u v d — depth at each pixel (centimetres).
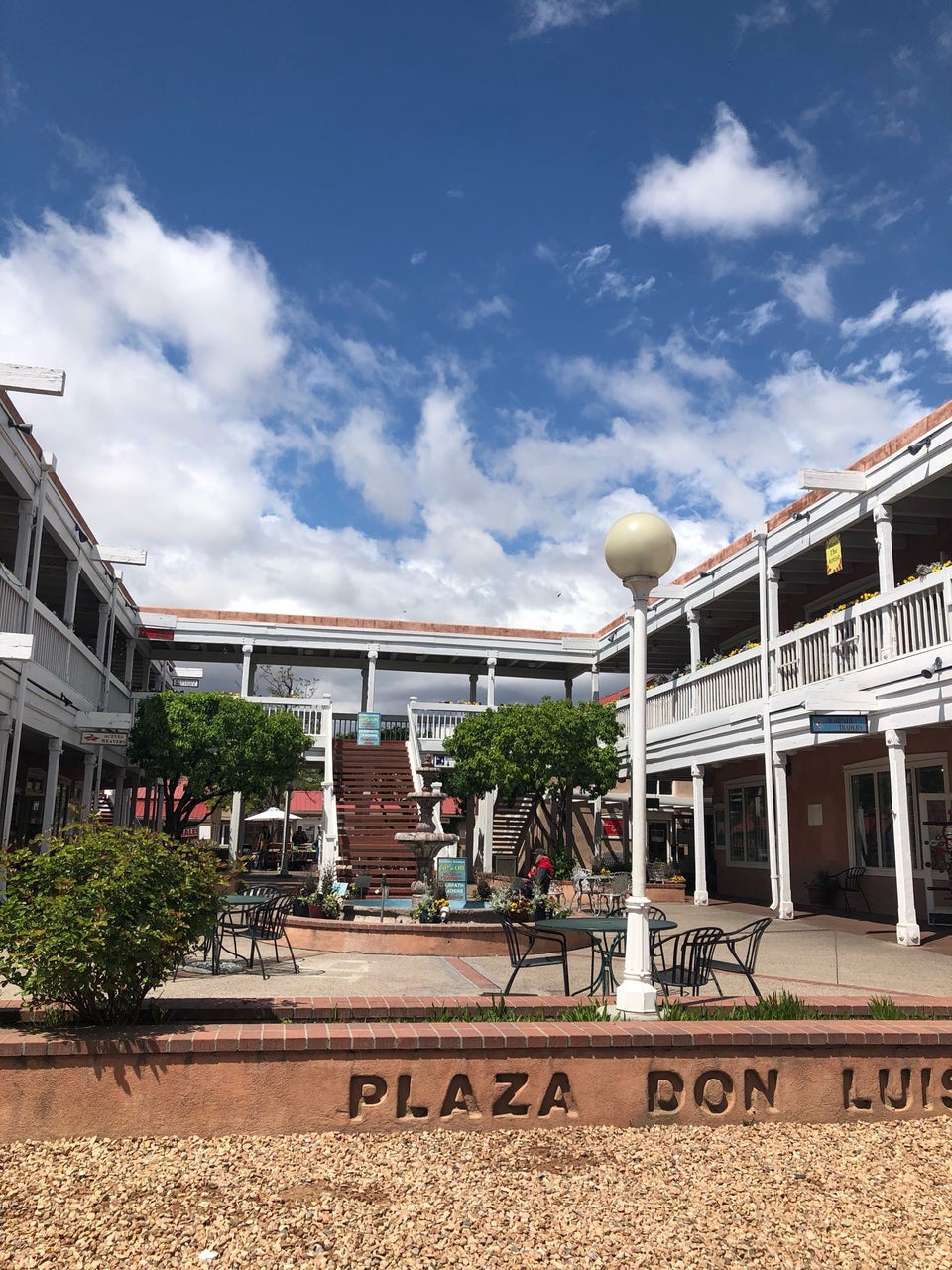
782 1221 432
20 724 1449
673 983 776
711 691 2194
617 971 1095
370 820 2333
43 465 1512
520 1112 545
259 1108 518
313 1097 523
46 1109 502
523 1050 547
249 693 2827
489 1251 395
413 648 2983
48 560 1972
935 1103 591
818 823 2053
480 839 2819
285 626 2902
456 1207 434
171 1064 514
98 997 569
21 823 2236
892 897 1773
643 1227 421
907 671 1444
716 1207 445
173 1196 438
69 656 1823
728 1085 569
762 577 1973
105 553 1995
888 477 1543
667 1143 527
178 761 2238
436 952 1242
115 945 545
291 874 3153
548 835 2812
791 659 1845
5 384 1218
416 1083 534
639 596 766
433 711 2822
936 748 1658
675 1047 564
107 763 2475
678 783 3167
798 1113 571
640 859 718
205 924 611
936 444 1429
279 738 2366
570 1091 551
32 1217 413
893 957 1259
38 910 556
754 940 850
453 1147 508
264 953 1216
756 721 1923
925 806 1695
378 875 2047
